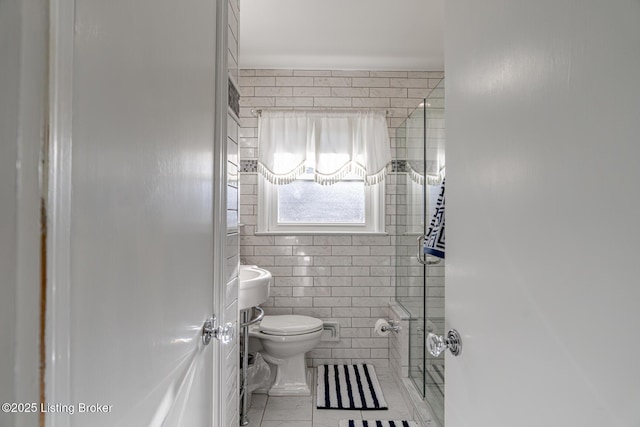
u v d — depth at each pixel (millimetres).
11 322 358
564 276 582
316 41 2793
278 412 2420
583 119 543
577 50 554
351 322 3168
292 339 2564
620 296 484
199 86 979
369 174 3070
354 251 3186
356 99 3225
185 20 852
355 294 3176
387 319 3160
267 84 3211
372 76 3238
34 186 366
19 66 360
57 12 384
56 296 385
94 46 469
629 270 470
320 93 3217
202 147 1012
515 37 708
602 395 512
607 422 504
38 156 369
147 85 640
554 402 602
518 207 701
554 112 604
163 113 717
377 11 2406
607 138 502
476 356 860
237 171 1571
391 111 3227
